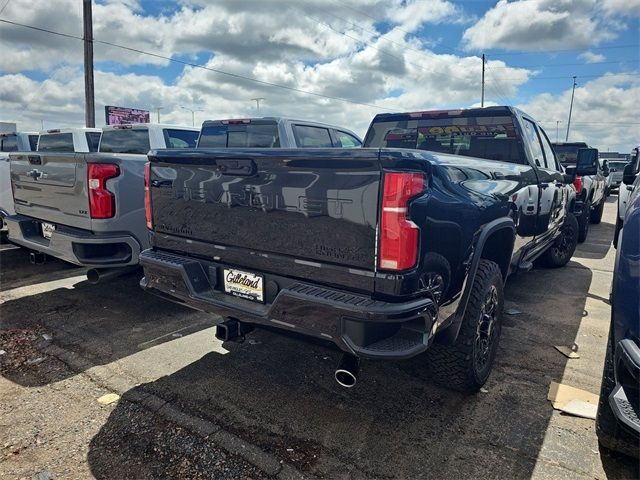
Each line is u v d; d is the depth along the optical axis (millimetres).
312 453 2520
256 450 2537
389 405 3000
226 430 2711
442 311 2521
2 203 6219
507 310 4773
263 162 2578
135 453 2500
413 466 2422
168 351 3758
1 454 2475
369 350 2219
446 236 2453
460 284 2648
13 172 5215
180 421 2795
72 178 4316
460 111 4586
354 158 2238
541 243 4980
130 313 4621
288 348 3834
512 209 3473
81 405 2963
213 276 2953
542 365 3555
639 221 2352
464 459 2477
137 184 4344
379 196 2191
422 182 2246
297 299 2389
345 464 2436
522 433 2699
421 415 2887
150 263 3154
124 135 7148
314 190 2402
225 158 2738
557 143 10867
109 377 3330
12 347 3799
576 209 8016
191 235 3061
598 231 10766
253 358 3648
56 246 4406
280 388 3199
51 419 2805
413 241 2195
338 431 2715
